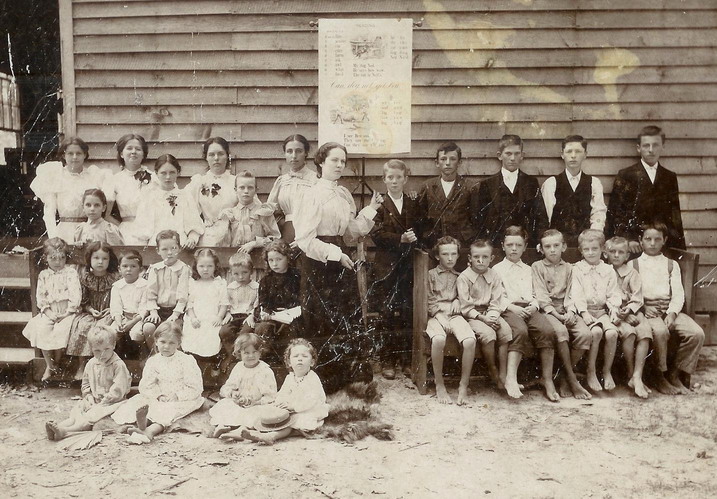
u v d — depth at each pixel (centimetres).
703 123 586
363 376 471
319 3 577
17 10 633
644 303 499
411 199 527
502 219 533
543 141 588
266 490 346
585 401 468
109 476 359
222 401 424
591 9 576
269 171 594
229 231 517
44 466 370
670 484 355
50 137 654
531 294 489
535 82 582
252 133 591
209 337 459
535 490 348
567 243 540
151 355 457
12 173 639
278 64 584
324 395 427
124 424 416
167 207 515
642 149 564
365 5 578
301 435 412
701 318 574
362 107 586
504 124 587
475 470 370
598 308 492
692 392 484
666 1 575
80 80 589
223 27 581
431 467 373
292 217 531
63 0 582
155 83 588
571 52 580
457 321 477
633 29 579
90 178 535
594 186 546
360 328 473
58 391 476
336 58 580
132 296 468
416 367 498
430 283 492
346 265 465
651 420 436
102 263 474
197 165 595
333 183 477
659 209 557
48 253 473
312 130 590
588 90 583
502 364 474
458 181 538
